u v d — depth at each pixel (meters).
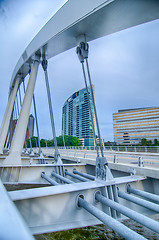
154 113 127.94
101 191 4.59
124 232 2.74
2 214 0.54
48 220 3.75
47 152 24.92
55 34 7.67
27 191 3.83
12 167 7.30
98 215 3.37
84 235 4.17
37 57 10.17
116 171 9.34
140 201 4.17
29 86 9.63
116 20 6.29
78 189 4.11
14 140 8.70
